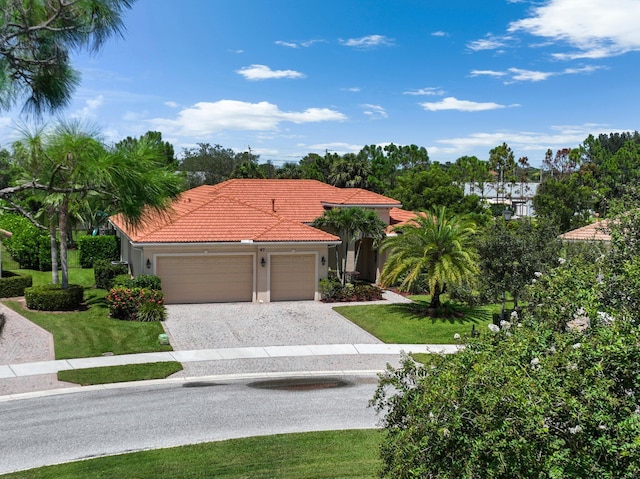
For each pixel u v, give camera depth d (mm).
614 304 7500
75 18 6477
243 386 15547
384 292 29219
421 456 6148
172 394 14750
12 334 19281
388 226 31750
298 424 12891
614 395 5758
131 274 28891
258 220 27062
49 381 15320
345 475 10297
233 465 10688
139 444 11609
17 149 8023
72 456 10984
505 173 73812
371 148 75750
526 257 20031
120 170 7199
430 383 6660
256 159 69312
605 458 5363
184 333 20422
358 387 15703
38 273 31859
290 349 19109
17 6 5973
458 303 25656
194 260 25172
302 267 26672
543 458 5473
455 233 22375
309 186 35125
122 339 19141
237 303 25688
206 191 35250
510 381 5711
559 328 7887
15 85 6570
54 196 17453
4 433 12016
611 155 80375
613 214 10414
